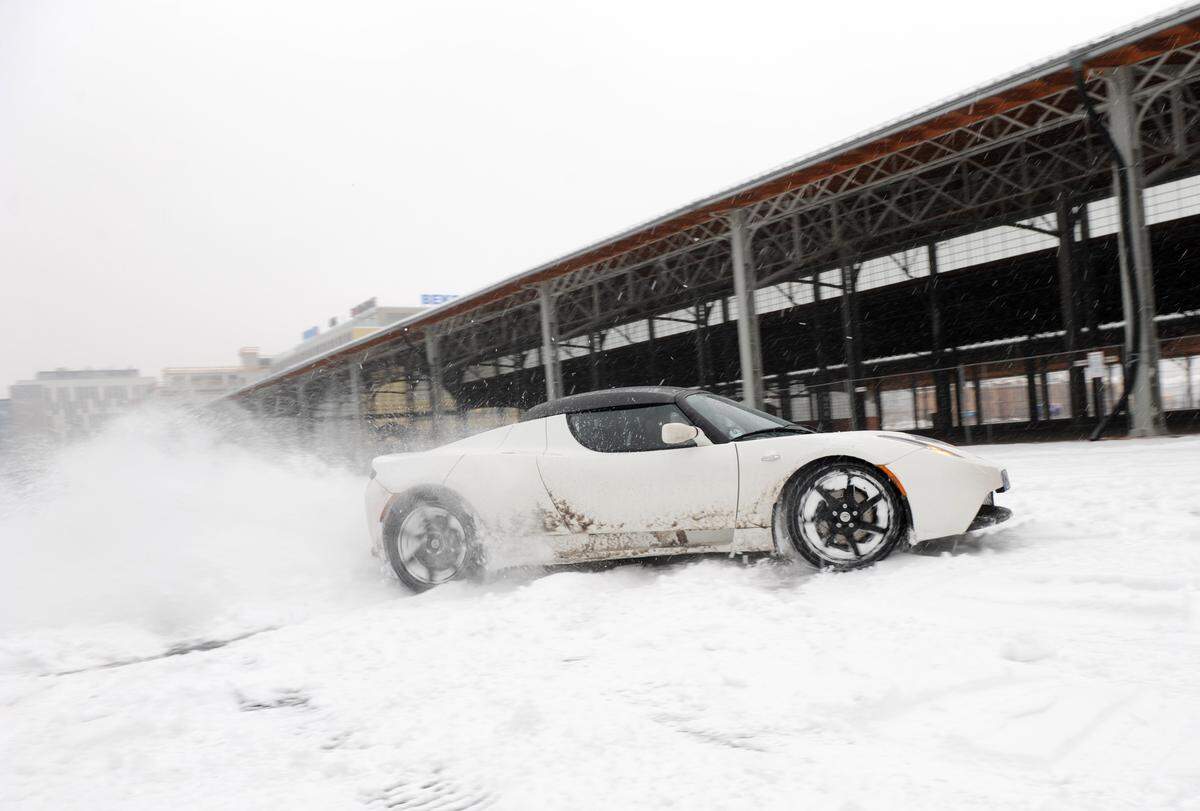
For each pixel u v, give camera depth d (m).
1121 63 12.43
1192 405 16.56
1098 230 20.86
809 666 2.30
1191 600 2.50
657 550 4.04
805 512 3.71
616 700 2.21
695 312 31.44
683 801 1.58
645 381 36.91
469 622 3.26
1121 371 17.17
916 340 28.41
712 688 2.22
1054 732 1.70
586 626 3.07
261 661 3.05
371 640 3.16
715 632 2.77
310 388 38.56
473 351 34.12
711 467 3.92
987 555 3.56
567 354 38.62
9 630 3.97
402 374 36.31
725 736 1.89
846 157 15.37
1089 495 5.10
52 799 1.90
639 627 2.95
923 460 3.57
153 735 2.31
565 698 2.27
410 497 4.41
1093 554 3.36
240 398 41.19
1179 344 16.81
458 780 1.82
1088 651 2.20
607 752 1.87
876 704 1.96
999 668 2.11
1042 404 18.56
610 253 20.80
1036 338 25.50
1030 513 4.57
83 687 2.90
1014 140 15.15
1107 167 16.97
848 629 2.62
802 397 24.34
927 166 16.33
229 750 2.15
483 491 4.27
